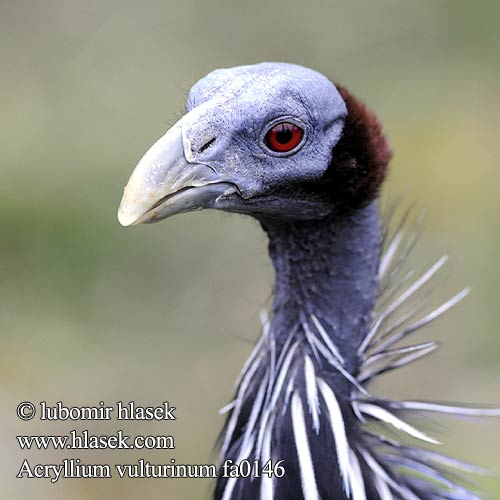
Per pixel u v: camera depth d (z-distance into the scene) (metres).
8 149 15.95
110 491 10.80
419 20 17.33
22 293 13.86
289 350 6.36
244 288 13.32
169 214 5.90
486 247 13.48
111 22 18.16
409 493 6.34
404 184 14.62
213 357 12.49
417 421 8.08
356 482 5.95
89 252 14.37
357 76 16.70
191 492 10.76
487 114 15.70
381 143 6.34
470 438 10.67
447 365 11.89
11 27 18.30
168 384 12.19
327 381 6.27
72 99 16.88
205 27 17.72
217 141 5.95
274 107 5.98
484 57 16.92
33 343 12.91
